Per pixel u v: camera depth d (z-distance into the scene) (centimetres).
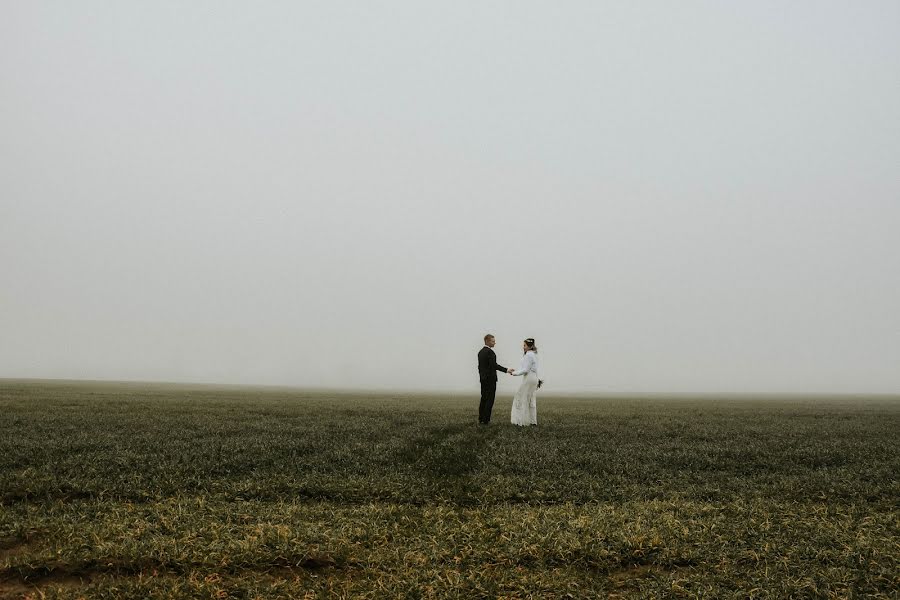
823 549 787
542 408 3809
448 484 1152
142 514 912
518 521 905
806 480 1207
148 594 627
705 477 1252
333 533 822
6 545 774
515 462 1364
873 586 682
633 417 2847
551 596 654
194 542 771
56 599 611
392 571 716
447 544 805
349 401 4481
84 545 746
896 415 3209
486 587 668
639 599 654
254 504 984
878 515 958
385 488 1098
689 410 3656
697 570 736
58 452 1364
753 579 693
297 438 1716
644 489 1133
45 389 5209
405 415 2798
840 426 2345
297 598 636
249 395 5712
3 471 1177
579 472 1266
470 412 3180
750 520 920
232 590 655
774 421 2639
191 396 4712
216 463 1272
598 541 802
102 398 3691
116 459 1272
